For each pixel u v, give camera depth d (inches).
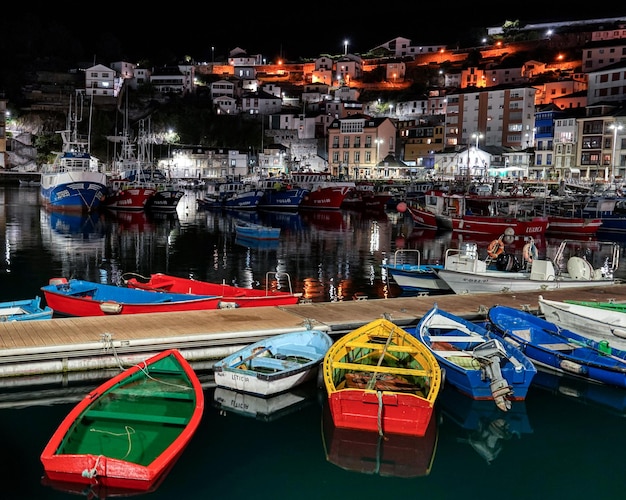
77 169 2476.6
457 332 616.4
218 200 2832.2
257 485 394.3
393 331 556.1
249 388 501.0
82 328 613.6
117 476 355.6
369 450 443.8
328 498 382.6
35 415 482.9
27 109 5036.9
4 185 4232.3
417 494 391.9
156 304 714.2
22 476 392.8
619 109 3570.4
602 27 5580.7
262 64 7180.1
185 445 415.2
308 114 5172.2
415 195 3270.2
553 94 4707.2
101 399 443.8
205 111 5354.3
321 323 653.3
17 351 532.7
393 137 4714.6
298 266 1264.8
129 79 5797.2
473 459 438.0
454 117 4495.6
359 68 6515.8
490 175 3934.5
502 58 5905.5
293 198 2785.4
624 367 535.2
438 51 6614.2
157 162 4731.8
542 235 1971.0
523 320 657.6
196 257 1366.9
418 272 999.6
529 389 567.8
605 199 2281.0
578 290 877.8
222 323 645.9
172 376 500.7
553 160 3791.8
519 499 391.2
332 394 440.1
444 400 527.8
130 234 1777.8
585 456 447.2
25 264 1233.4
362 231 2000.5
